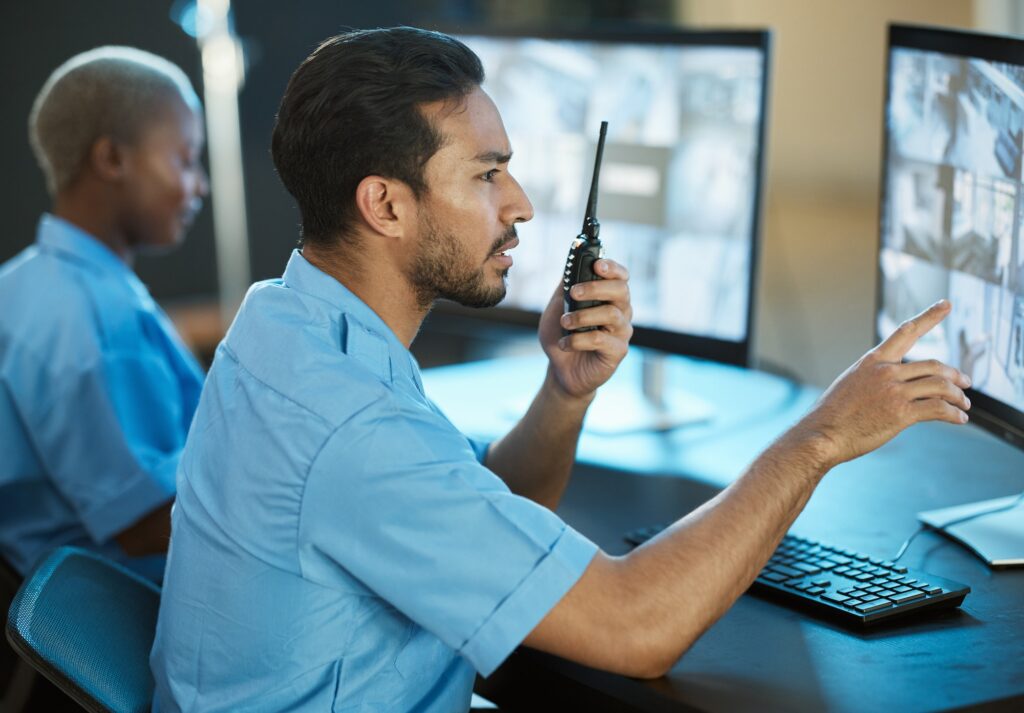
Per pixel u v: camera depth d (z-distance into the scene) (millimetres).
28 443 1711
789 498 1084
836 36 2217
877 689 1040
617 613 1021
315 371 1078
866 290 2221
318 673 1082
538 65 1966
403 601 1031
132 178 1817
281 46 4352
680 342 1861
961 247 1415
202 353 4008
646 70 1842
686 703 1024
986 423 1395
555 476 1441
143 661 1238
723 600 1054
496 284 1191
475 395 2080
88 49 4078
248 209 4469
